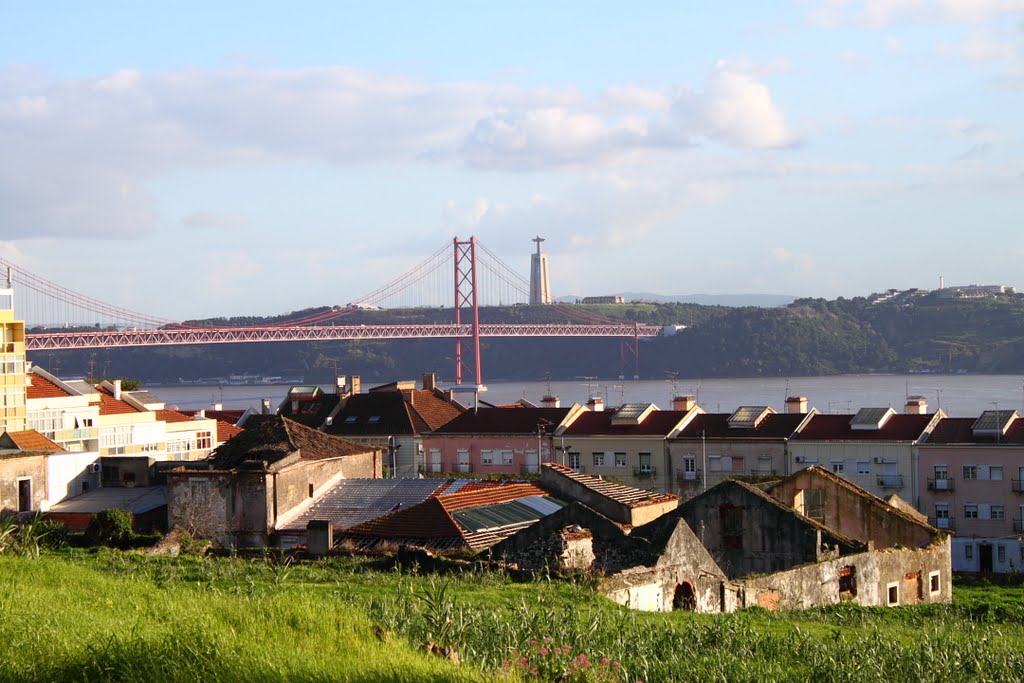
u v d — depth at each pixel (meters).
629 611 41.19
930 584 65.31
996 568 116.94
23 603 32.09
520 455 139.12
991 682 37.50
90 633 28.42
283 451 80.75
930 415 130.00
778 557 59.28
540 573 48.91
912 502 124.06
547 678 28.97
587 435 137.50
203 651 26.39
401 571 50.56
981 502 121.44
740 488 60.50
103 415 131.75
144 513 89.38
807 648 38.47
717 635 38.03
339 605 32.97
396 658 27.39
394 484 83.00
